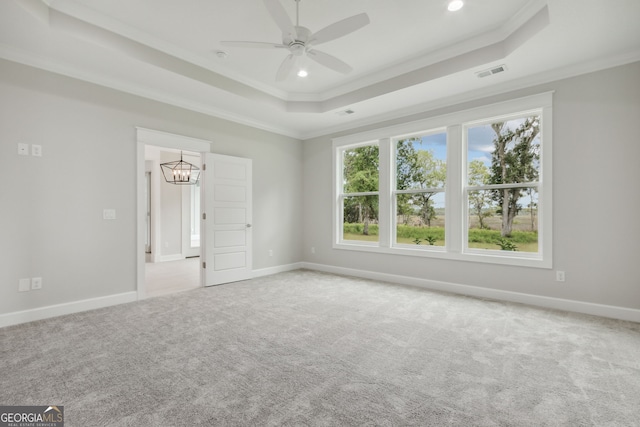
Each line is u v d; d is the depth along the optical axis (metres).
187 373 1.99
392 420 1.54
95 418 1.55
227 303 3.54
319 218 5.63
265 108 4.42
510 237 3.73
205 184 4.39
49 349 2.33
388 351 2.32
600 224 3.06
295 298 3.75
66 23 2.60
